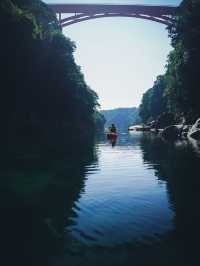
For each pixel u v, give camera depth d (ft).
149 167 51.39
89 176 43.42
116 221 23.81
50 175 43.55
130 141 125.80
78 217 24.84
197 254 18.30
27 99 117.91
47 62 136.67
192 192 32.78
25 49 106.22
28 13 125.70
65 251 18.67
